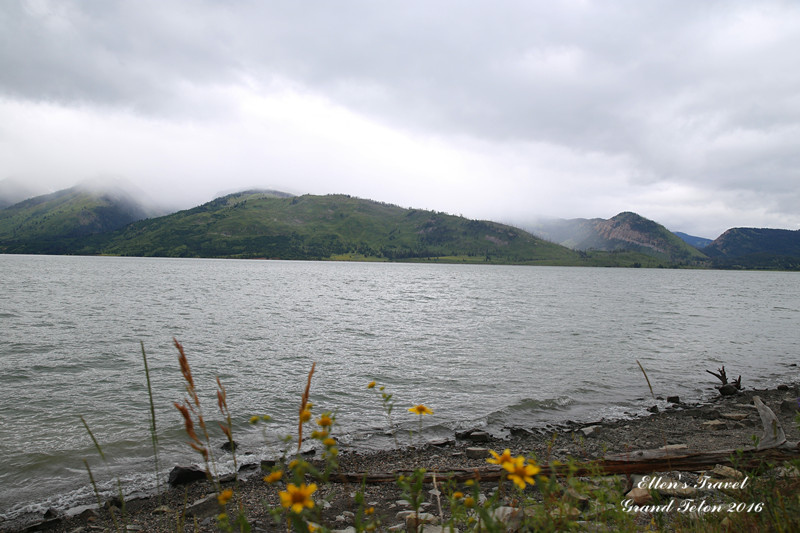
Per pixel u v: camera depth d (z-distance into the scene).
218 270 151.50
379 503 7.65
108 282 79.69
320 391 16.47
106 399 15.09
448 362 21.61
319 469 9.77
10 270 111.88
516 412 14.79
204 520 7.52
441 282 107.94
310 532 2.40
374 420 13.66
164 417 13.36
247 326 32.41
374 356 22.73
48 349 23.27
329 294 64.94
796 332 34.97
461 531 5.55
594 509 4.18
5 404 14.41
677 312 48.50
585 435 12.56
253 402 15.02
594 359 22.94
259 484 9.17
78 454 10.84
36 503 8.62
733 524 4.11
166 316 37.09
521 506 5.18
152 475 9.81
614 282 134.25
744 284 143.38
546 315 42.91
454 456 10.79
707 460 7.46
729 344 28.62
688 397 17.00
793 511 3.75
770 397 16.62
